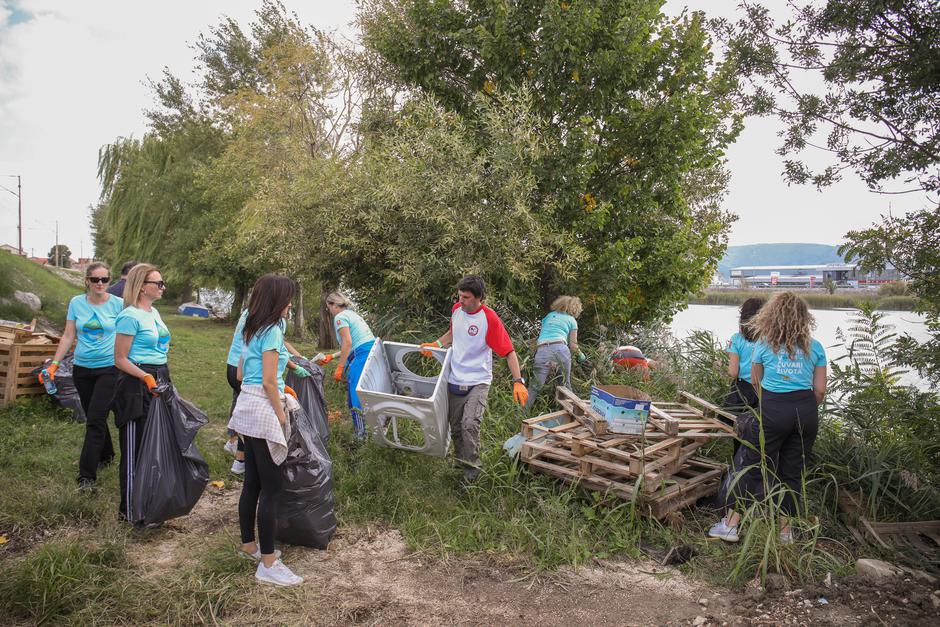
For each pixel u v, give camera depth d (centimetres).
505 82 879
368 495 436
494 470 455
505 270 763
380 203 780
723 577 349
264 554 329
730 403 513
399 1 1037
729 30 517
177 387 835
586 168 814
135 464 378
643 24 848
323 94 1502
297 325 2125
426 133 775
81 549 337
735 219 1245
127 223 2644
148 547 365
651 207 915
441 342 501
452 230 734
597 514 416
